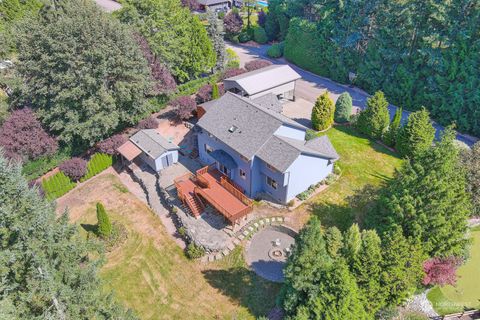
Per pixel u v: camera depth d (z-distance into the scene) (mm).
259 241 32531
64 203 38625
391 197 28031
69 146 43219
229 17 78250
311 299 22266
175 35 52500
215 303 28047
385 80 55281
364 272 22750
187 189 36812
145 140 42688
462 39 45625
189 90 54281
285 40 70062
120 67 42062
